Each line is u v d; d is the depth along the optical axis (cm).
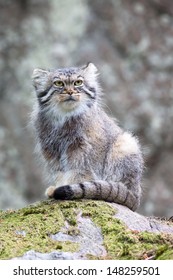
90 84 1170
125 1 2314
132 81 2198
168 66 2241
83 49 2236
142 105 2161
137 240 928
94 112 1164
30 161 2119
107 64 2211
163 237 930
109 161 1175
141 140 2131
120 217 1013
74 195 1059
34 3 2278
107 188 1086
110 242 935
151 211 2062
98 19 2283
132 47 2256
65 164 1163
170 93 2194
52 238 944
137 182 1191
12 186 2094
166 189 2088
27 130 2134
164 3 2344
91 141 1154
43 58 2209
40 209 1021
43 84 1173
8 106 2159
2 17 2255
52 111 1156
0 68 2186
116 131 1203
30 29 2245
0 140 2122
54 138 1163
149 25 2295
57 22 2262
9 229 956
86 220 988
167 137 2142
